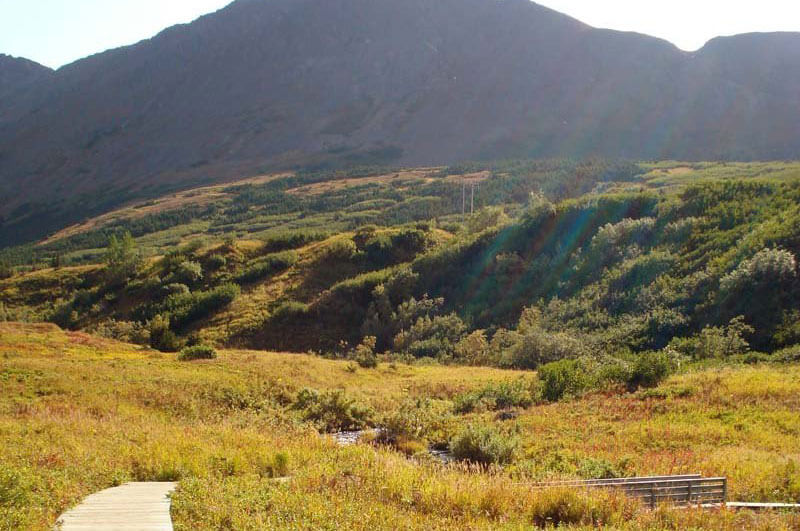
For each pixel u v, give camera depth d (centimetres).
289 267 9812
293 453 1392
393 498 966
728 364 3544
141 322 8475
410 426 2178
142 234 19212
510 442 1770
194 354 4006
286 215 19175
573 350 4981
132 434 1636
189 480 967
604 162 19338
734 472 1402
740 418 2116
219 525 714
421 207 17362
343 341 7450
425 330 7100
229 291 8769
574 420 2339
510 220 9469
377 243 9931
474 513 914
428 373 4403
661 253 6469
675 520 916
